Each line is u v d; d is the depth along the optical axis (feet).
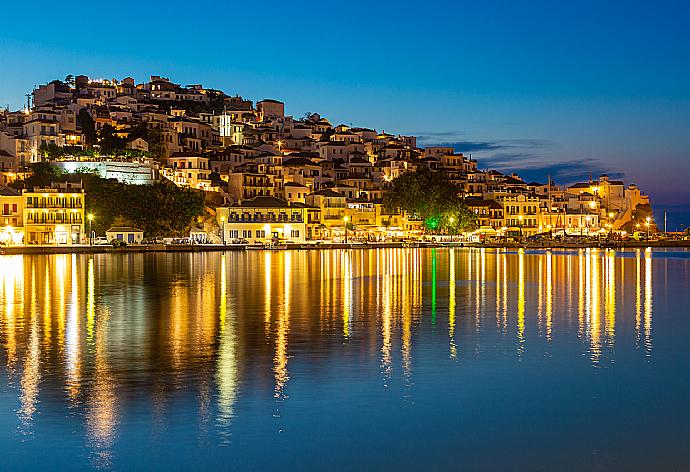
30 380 85.97
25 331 121.70
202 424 69.97
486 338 115.96
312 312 148.46
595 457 62.44
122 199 524.11
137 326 127.54
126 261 361.10
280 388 82.58
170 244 503.61
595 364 96.12
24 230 508.53
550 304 164.96
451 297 180.75
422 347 107.65
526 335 118.83
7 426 69.21
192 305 160.86
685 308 156.87
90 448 64.03
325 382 85.46
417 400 78.07
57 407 75.00
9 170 583.17
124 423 70.13
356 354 102.01
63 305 160.66
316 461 61.46
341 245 577.43
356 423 70.49
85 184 536.01
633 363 96.73
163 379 86.58
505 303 166.71
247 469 59.93
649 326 129.29
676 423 70.79
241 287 207.92
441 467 60.44
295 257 416.46
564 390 82.38
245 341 112.16
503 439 66.44
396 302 168.25
